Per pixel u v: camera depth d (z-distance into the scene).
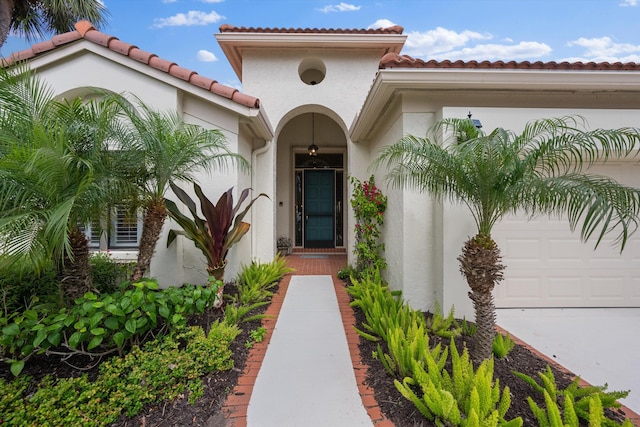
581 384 3.17
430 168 3.48
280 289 6.46
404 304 4.98
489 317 3.35
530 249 5.45
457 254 4.63
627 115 4.66
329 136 11.21
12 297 3.87
